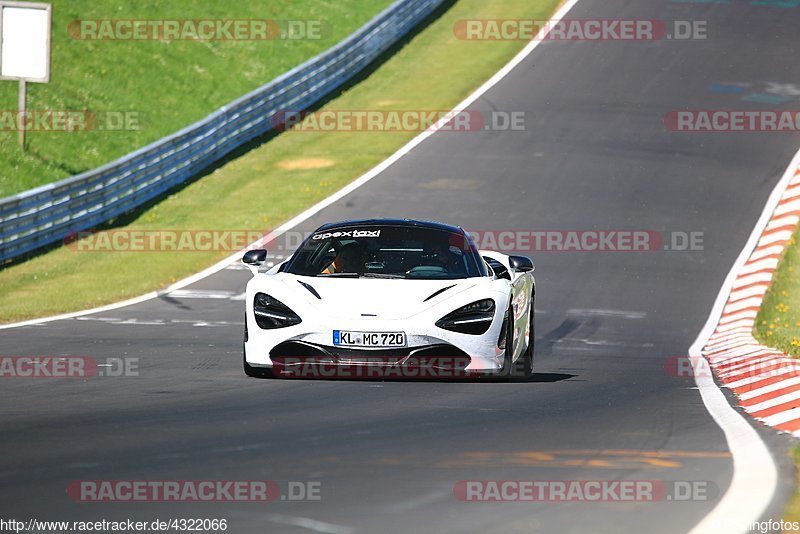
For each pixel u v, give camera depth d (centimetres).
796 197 7931
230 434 2072
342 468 1764
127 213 7912
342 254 3203
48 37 8894
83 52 11500
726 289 6000
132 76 11406
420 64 11694
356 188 8106
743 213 7612
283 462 1805
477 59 11662
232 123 9500
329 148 9419
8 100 10162
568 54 11625
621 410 2588
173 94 11369
